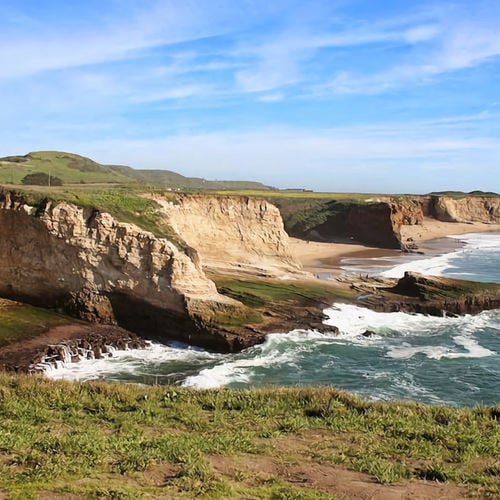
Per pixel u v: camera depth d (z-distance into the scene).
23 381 13.30
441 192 163.50
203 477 8.09
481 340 30.61
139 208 31.80
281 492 7.77
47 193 30.45
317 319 32.22
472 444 10.22
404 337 30.78
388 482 8.43
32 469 7.97
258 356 26.75
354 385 23.12
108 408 11.66
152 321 29.47
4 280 30.53
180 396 12.79
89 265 29.53
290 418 11.35
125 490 7.40
